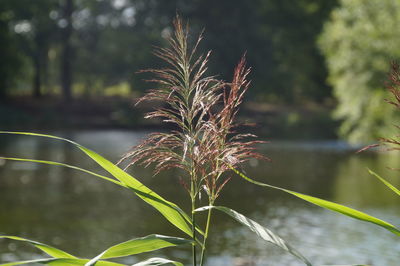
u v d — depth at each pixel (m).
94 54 67.12
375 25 29.25
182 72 2.66
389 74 2.51
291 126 56.44
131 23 65.81
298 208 19.14
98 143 41.31
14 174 26.72
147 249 2.74
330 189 22.81
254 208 19.09
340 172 27.95
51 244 13.88
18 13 58.75
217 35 55.81
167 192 21.61
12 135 47.44
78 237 14.71
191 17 58.06
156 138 2.63
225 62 53.62
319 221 17.06
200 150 2.62
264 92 62.38
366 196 21.11
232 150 2.59
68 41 64.88
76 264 2.72
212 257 13.02
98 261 2.72
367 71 28.84
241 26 57.06
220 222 16.88
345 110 30.88
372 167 29.73
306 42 65.75
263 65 56.78
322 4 65.88
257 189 23.02
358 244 14.16
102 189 22.94
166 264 2.79
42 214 17.66
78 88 75.69
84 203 19.77
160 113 2.64
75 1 67.94
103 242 14.21
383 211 18.28
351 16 30.73
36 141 43.38
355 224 16.58
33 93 65.31
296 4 65.69
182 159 2.65
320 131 54.03
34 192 21.86
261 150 38.31
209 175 2.72
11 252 13.18
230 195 21.48
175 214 2.85
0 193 21.50
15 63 57.66
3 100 60.03
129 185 2.85
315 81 67.25
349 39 29.92
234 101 2.61
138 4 62.47
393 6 29.02
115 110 59.00
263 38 58.00
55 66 76.62
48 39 65.12
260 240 14.65
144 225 16.30
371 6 29.81
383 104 28.48
